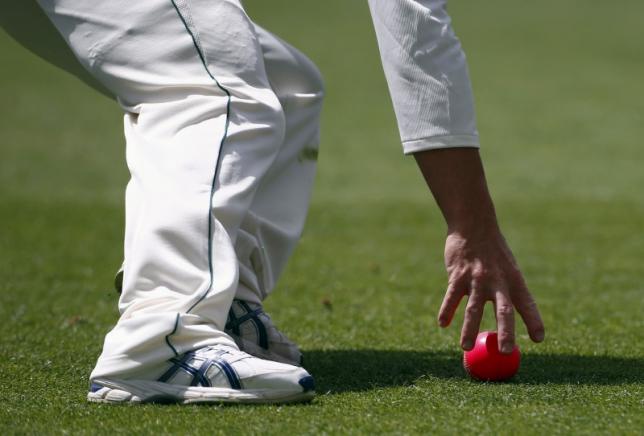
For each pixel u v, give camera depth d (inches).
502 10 3634.4
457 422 296.0
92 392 332.5
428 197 1176.8
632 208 1079.6
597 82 2260.1
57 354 436.5
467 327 332.8
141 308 332.2
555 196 1172.5
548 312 566.6
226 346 330.0
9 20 401.4
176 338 326.0
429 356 428.1
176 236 331.0
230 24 355.9
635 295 630.5
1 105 1963.6
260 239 375.6
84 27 362.6
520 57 2647.6
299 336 494.3
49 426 297.3
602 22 3348.9
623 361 408.2
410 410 312.7
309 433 284.7
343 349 452.4
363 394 340.8
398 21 343.0
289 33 3038.9
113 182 1284.4
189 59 354.3
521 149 1551.4
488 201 338.3
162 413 310.3
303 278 703.7
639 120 1818.4
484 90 2159.2
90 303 608.4
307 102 392.8
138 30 356.5
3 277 706.2
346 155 1504.7
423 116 339.9
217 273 332.5
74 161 1445.6
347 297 629.9
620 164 1418.6
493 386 353.4
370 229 964.0
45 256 802.8
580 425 291.7
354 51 2743.6
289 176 391.5
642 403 320.8
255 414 307.6
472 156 339.0
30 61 2527.1
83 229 950.4
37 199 1133.1
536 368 391.5
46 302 609.6
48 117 1843.0
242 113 350.9
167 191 335.6
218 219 336.5
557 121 1809.8
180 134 346.6
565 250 836.6
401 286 674.8
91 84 419.2
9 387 364.5
